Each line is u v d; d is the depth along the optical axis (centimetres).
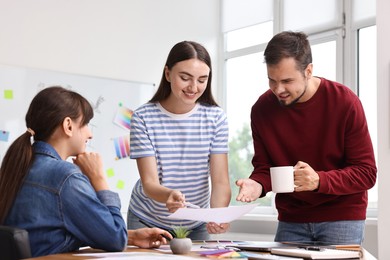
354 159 188
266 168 202
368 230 332
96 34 409
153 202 206
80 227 148
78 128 159
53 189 147
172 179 204
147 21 435
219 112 210
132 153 203
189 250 151
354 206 191
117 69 417
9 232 127
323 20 388
